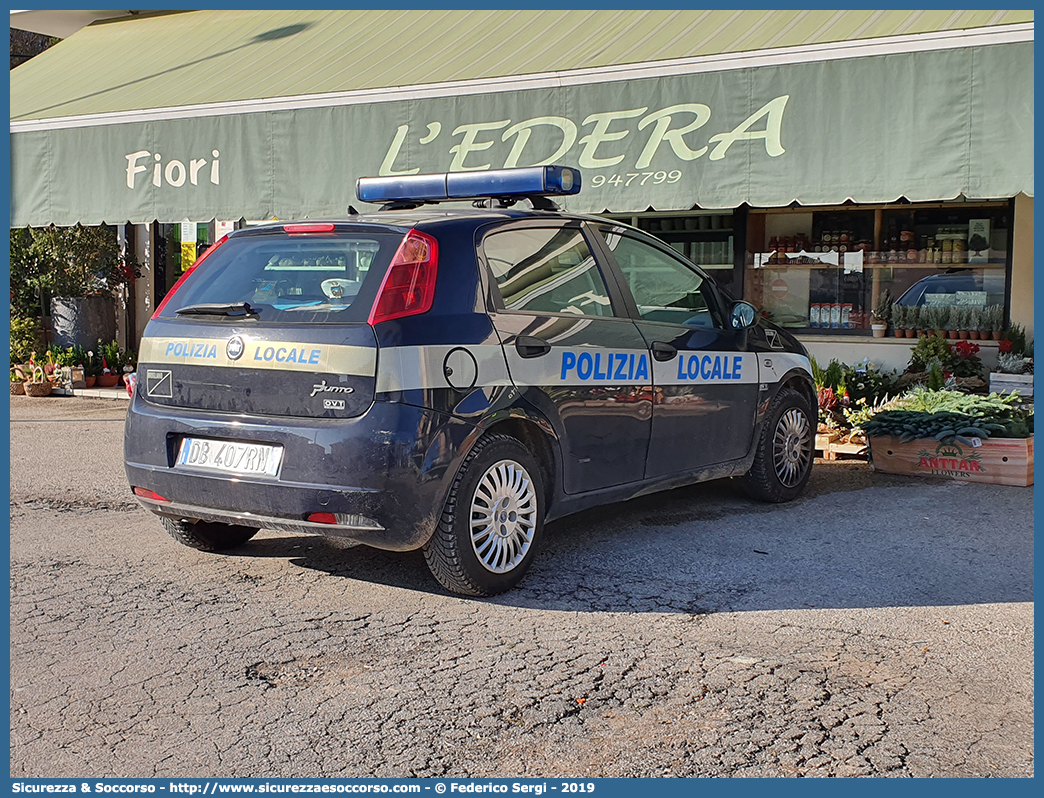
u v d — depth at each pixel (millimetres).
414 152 8820
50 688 3764
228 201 9547
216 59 11602
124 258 14664
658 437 5781
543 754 3275
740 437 6469
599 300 5562
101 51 13320
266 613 4586
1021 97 6855
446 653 4117
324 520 4438
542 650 4148
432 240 4715
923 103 7129
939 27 7109
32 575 5129
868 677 3879
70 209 10234
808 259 10906
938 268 10305
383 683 3822
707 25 8836
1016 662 4031
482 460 4691
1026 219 9852
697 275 6449
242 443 4625
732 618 4539
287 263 4863
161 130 9773
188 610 4617
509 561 4910
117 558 5449
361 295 4539
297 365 4508
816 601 4781
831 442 8578
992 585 5027
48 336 14344
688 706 3619
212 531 5523
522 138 8438
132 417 4973
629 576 5160
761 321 6914
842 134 7402
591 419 5312
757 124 7660
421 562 5398
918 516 6449
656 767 3186
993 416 7695
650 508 6703
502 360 4816
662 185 7992
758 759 3234
